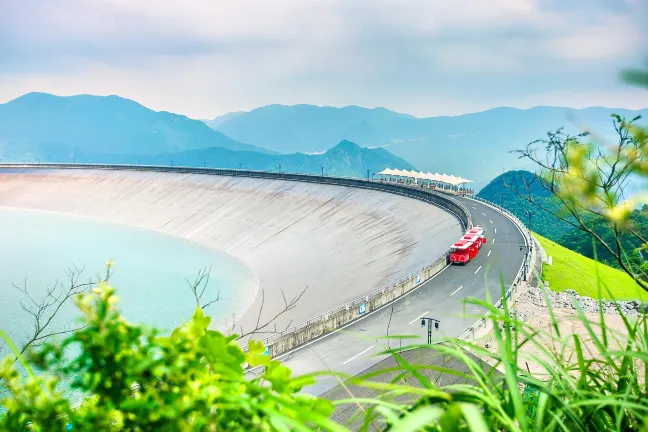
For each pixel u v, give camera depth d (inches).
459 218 3663.9
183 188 7106.3
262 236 5191.9
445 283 2300.7
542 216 4739.2
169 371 128.4
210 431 126.0
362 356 1497.3
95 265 4596.5
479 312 1879.9
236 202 6176.2
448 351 142.4
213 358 134.5
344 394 777.6
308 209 5290.4
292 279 3956.7
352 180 5329.7
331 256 4109.3
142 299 3481.8
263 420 130.3
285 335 1620.3
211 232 5782.5
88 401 131.6
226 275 4320.9
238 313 3253.0
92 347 126.1
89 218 7268.7
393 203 4557.1
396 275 3053.6
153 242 5718.5
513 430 123.7
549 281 2316.7
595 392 148.9
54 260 4793.3
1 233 6190.9
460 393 135.9
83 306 130.2
